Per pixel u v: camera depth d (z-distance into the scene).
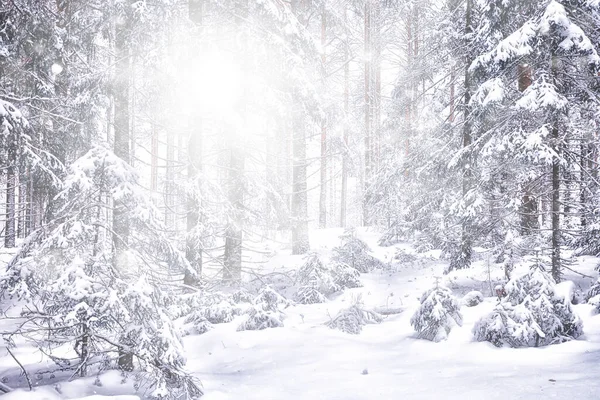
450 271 14.55
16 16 10.48
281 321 10.73
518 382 5.96
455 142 15.85
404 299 12.87
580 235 12.09
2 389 6.23
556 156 10.60
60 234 6.80
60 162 11.30
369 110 27.09
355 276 14.63
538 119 11.44
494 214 13.35
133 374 7.34
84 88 11.78
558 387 5.58
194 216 13.29
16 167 10.17
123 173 7.16
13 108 8.19
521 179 13.04
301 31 15.24
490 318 8.06
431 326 8.69
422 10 24.86
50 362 8.60
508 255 12.72
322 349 8.73
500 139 12.18
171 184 13.37
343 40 22.55
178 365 6.71
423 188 18.73
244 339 9.73
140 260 7.38
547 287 7.88
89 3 12.48
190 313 11.34
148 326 6.77
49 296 6.63
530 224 13.55
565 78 11.38
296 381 7.14
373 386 6.59
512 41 10.96
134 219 7.39
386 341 9.09
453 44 15.45
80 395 6.38
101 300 6.56
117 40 11.45
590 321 8.61
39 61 11.60
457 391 5.93
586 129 11.28
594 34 11.17
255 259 19.59
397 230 21.16
